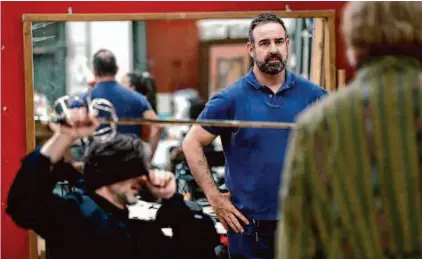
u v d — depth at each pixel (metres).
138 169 3.46
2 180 4.38
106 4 4.35
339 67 4.39
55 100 4.31
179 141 4.23
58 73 4.30
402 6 2.00
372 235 1.94
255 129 3.74
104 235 3.35
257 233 3.83
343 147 1.95
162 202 3.54
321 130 1.97
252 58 4.10
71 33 4.30
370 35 2.00
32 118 4.30
